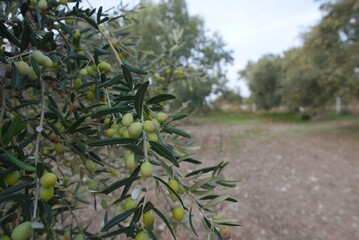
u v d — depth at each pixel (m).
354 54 6.73
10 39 0.39
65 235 0.56
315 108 9.07
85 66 0.55
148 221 0.34
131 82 0.39
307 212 2.55
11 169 0.33
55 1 0.51
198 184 0.39
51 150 0.70
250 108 15.88
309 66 8.76
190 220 0.38
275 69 12.59
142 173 0.32
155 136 0.37
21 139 0.43
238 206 2.56
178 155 0.47
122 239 0.52
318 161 4.34
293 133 7.12
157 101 0.38
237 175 3.55
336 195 2.94
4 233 0.36
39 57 0.39
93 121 0.52
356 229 2.26
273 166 4.02
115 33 0.76
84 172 0.78
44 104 0.43
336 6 6.57
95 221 1.84
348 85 6.88
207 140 5.64
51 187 0.33
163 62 1.08
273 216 2.44
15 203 0.39
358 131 7.08
